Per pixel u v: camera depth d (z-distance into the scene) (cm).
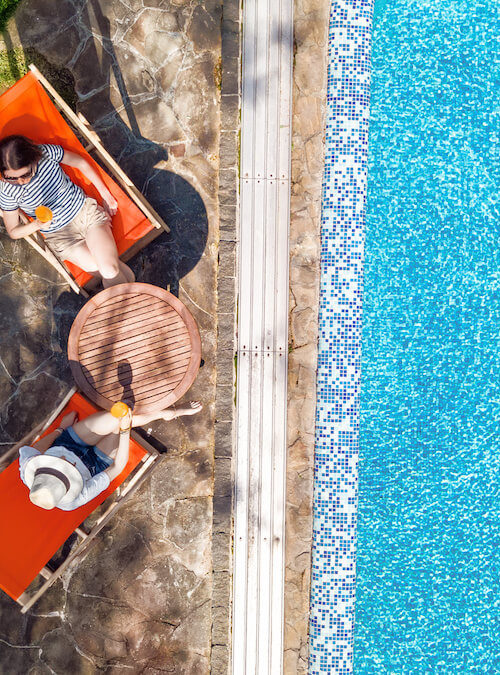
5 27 486
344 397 491
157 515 491
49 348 493
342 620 489
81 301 494
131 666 488
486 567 502
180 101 489
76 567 489
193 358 432
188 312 434
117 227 450
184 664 489
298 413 490
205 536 491
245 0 483
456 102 500
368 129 496
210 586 491
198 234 491
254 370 488
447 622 503
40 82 422
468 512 502
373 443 501
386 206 500
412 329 504
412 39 499
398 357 502
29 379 492
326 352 492
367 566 502
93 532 432
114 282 452
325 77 489
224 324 487
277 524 488
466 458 502
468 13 498
